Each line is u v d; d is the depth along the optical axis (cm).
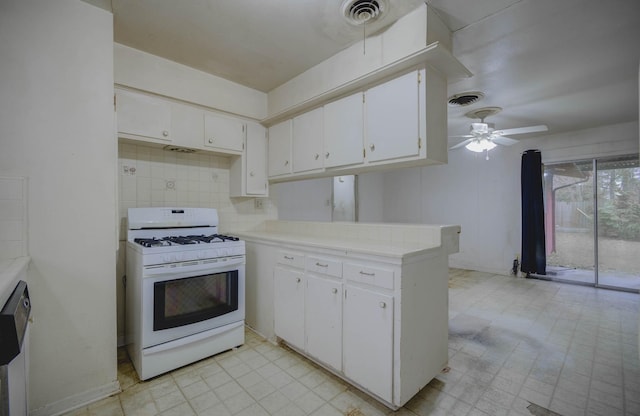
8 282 95
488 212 504
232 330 222
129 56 216
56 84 156
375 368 159
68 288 158
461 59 228
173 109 239
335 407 160
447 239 192
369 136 207
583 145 420
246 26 192
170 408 159
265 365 202
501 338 249
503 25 187
